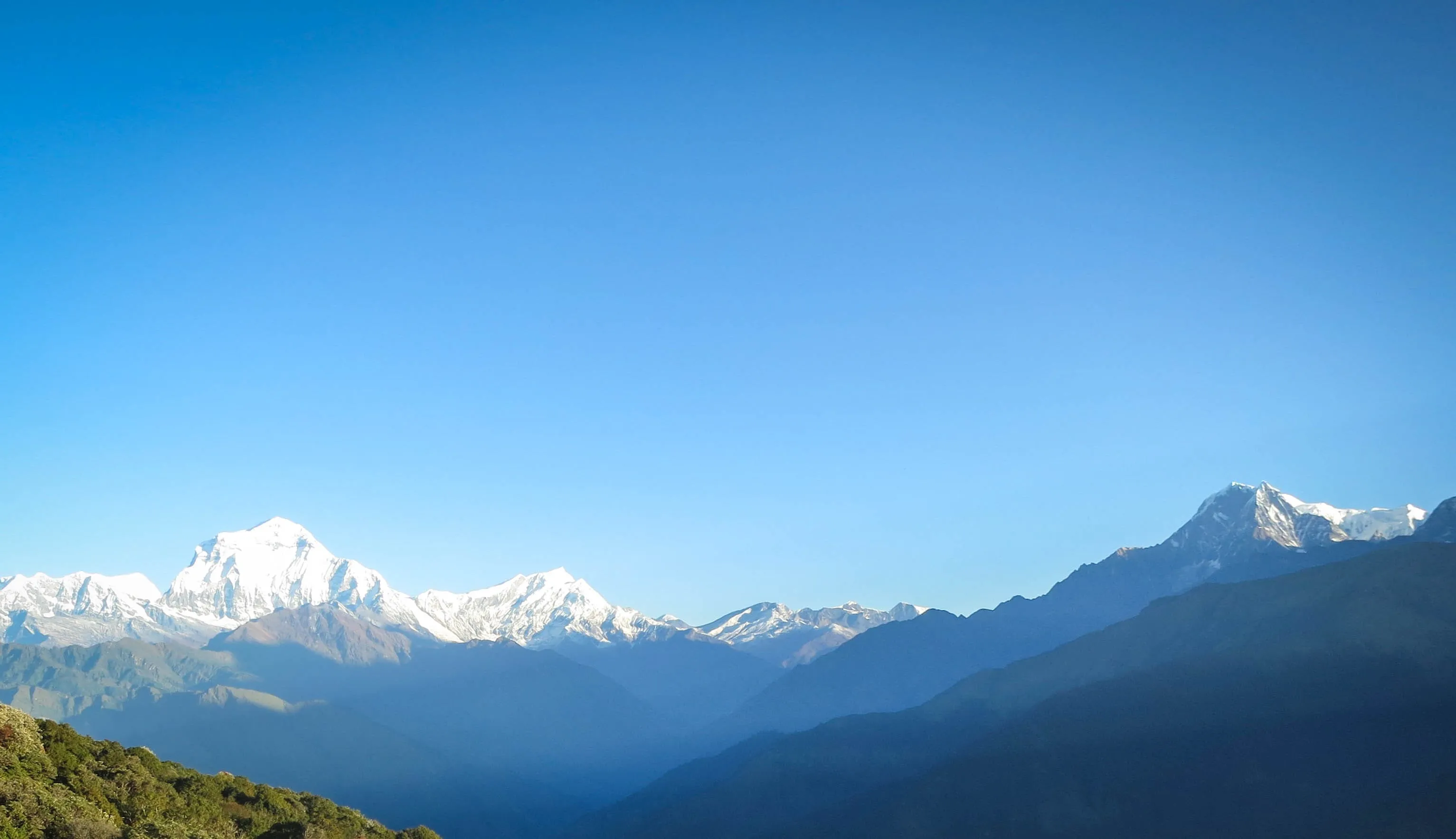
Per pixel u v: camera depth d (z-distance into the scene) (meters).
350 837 151.00
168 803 130.25
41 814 100.62
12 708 129.38
